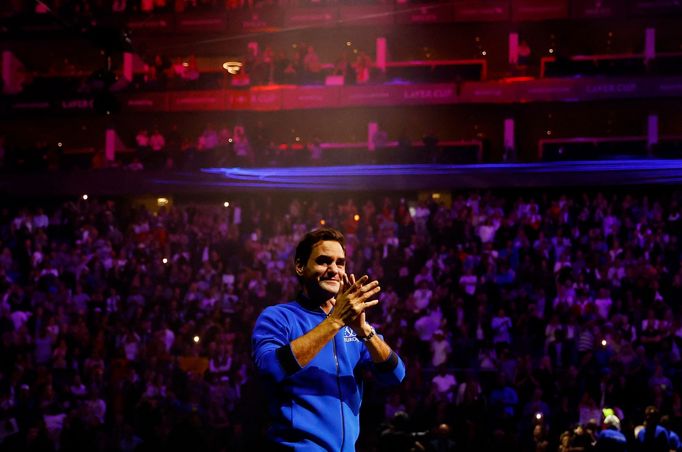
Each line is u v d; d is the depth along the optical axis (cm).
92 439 1534
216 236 2264
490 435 1406
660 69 2600
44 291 2091
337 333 370
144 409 1542
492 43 3045
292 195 2609
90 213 2425
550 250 2045
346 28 2938
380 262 2091
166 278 2120
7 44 3075
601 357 1627
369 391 1661
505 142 2762
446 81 2744
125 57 2859
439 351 1717
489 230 2169
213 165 2617
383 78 2741
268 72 2803
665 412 1423
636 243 2048
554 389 1577
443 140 3012
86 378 1734
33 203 2722
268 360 341
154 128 3022
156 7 2941
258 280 2009
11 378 1709
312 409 350
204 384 1623
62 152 2770
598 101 2661
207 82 2820
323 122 2959
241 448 1545
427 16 2847
